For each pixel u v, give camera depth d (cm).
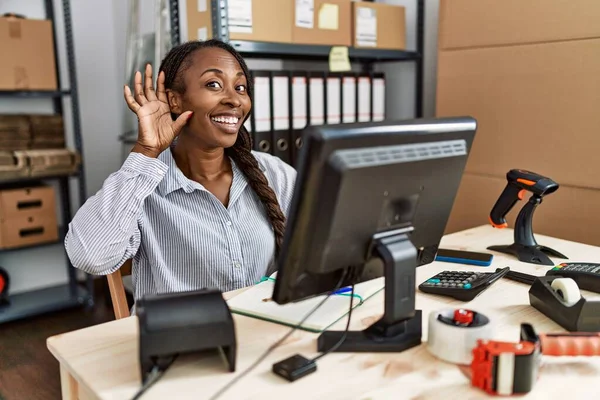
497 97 194
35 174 246
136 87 119
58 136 263
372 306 98
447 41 207
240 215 130
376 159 74
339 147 70
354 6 225
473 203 206
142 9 256
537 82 181
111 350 83
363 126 73
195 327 73
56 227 262
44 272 297
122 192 110
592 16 165
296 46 206
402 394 70
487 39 194
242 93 127
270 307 96
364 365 78
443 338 78
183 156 130
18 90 243
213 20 183
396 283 81
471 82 201
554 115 178
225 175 133
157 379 73
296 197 72
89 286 275
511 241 147
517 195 140
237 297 102
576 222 177
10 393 193
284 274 76
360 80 234
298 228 73
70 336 88
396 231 83
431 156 81
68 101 292
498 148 196
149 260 125
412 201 83
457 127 86
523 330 77
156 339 72
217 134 123
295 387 72
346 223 76
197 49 124
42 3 278
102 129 305
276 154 213
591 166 171
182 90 123
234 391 71
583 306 87
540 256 129
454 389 72
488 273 113
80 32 291
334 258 78
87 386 73
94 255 109
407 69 259
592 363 78
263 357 80
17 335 244
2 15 250
